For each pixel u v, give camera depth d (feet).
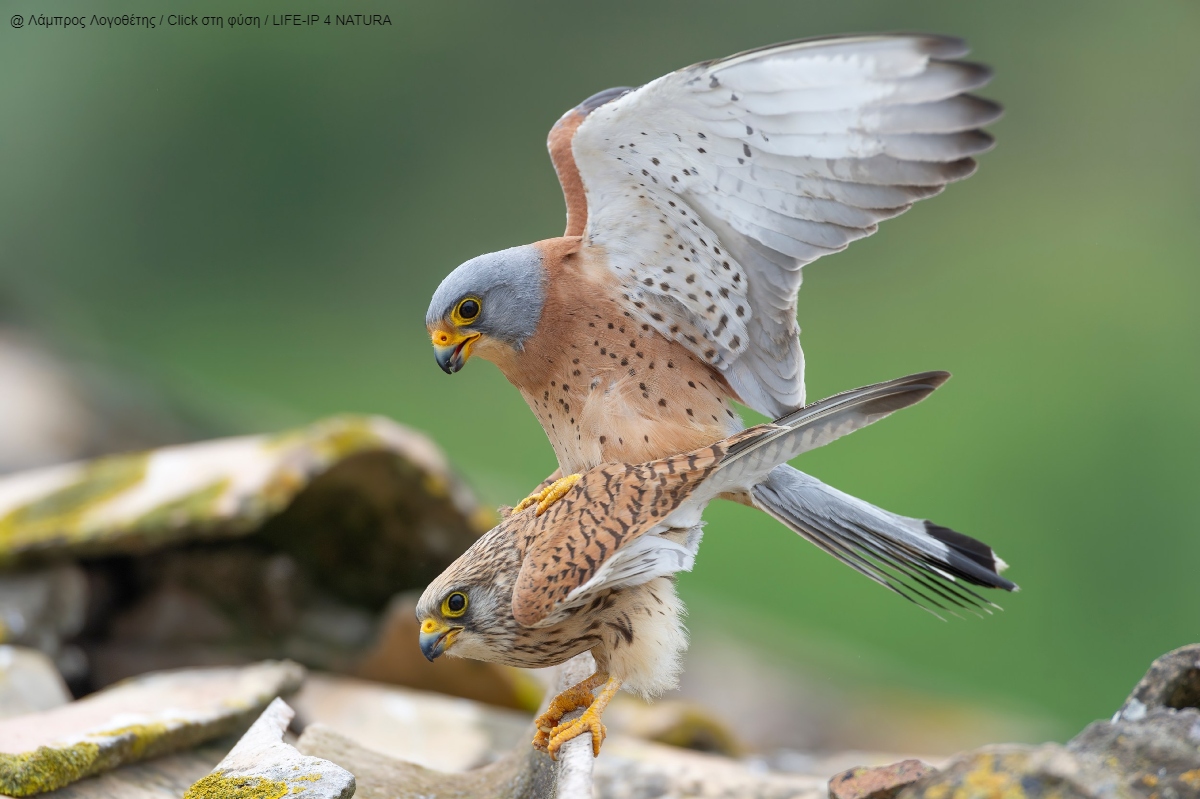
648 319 24.66
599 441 24.66
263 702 24.94
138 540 25.68
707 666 29.43
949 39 24.29
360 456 25.88
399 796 24.58
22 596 25.66
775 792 25.03
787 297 24.59
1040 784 23.86
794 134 24.44
